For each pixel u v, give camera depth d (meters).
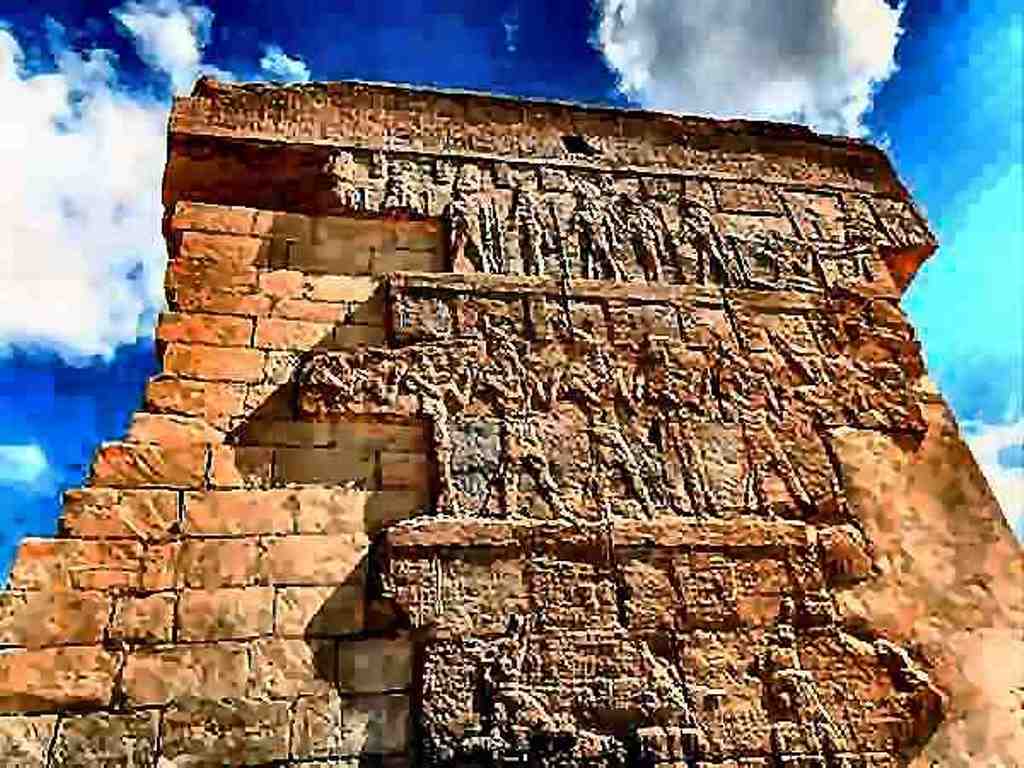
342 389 8.59
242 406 8.49
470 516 8.02
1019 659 8.38
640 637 7.61
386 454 8.45
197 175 10.30
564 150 11.42
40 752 6.53
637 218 10.82
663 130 11.95
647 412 9.15
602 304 9.81
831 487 9.03
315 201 10.32
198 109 10.51
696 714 7.36
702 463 8.90
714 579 8.02
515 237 10.31
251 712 6.92
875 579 8.59
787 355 9.93
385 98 11.29
